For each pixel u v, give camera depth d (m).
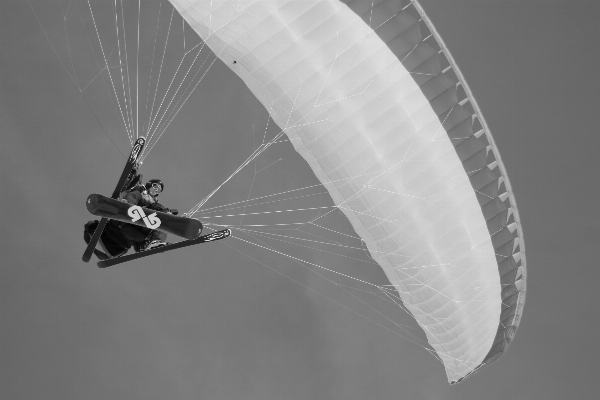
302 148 29.45
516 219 28.20
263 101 29.17
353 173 28.67
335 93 27.59
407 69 26.84
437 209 28.31
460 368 32.88
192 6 27.33
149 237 25.94
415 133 27.44
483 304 29.72
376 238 30.20
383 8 26.70
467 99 27.23
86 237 26.22
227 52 28.28
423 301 31.28
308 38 27.00
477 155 27.52
